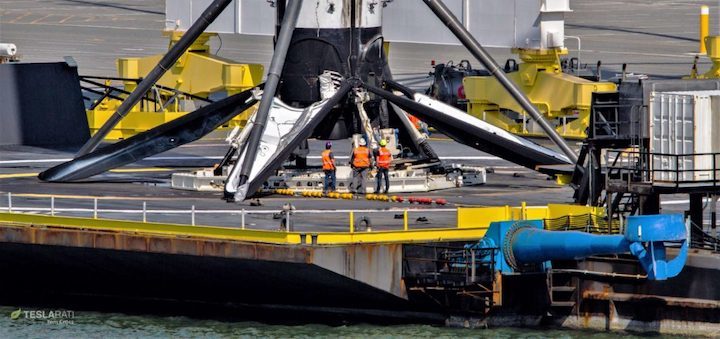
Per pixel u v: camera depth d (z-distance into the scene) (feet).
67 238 572.10
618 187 559.38
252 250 537.24
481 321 554.05
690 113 557.74
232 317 575.79
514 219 568.82
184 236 554.05
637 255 506.89
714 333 534.78
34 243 577.43
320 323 562.66
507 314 556.10
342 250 536.01
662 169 556.92
